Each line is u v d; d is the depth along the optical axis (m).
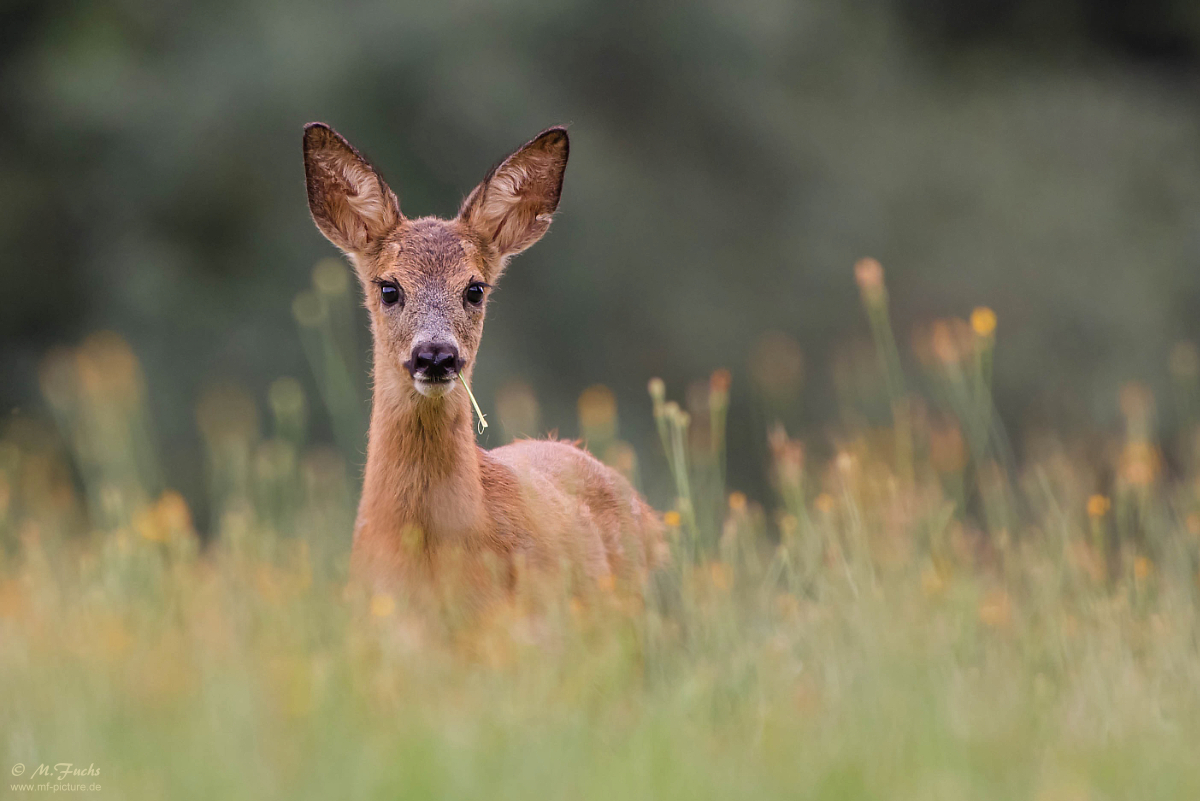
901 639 7.32
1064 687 7.55
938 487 10.84
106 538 10.10
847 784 5.87
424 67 24.94
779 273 27.50
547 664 7.38
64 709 6.73
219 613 8.11
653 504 12.62
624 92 27.52
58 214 26.28
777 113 28.36
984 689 7.14
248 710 6.52
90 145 25.83
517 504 8.78
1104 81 33.66
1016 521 10.68
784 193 28.28
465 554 8.31
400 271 8.97
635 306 26.39
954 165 29.62
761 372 25.95
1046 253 28.73
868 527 9.41
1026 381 26.92
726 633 8.02
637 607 8.90
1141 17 35.50
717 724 7.06
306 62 24.67
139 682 7.09
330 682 6.89
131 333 24.31
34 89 26.39
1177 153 31.44
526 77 26.03
